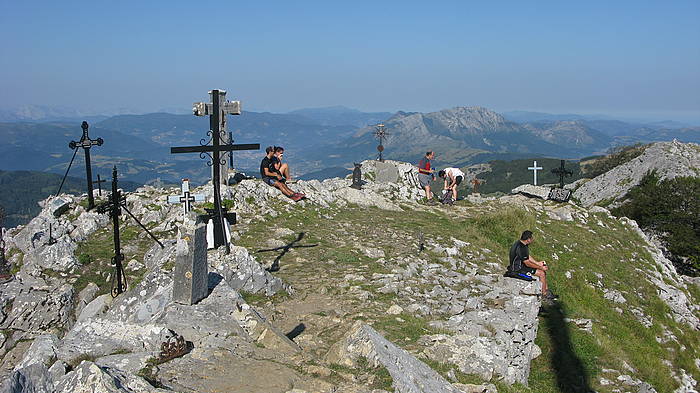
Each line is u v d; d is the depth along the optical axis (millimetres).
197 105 24688
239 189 23797
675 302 24484
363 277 14945
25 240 18656
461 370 9891
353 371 8328
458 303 13938
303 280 14594
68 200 21906
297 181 28078
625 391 14109
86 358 8047
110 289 15562
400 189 32281
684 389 17938
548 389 13281
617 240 30016
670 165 48188
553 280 22125
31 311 14289
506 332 12016
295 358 8883
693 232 43375
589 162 164250
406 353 9359
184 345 8633
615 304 22312
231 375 7887
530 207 31875
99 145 21672
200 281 10461
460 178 31766
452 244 21078
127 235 19797
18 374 6379
